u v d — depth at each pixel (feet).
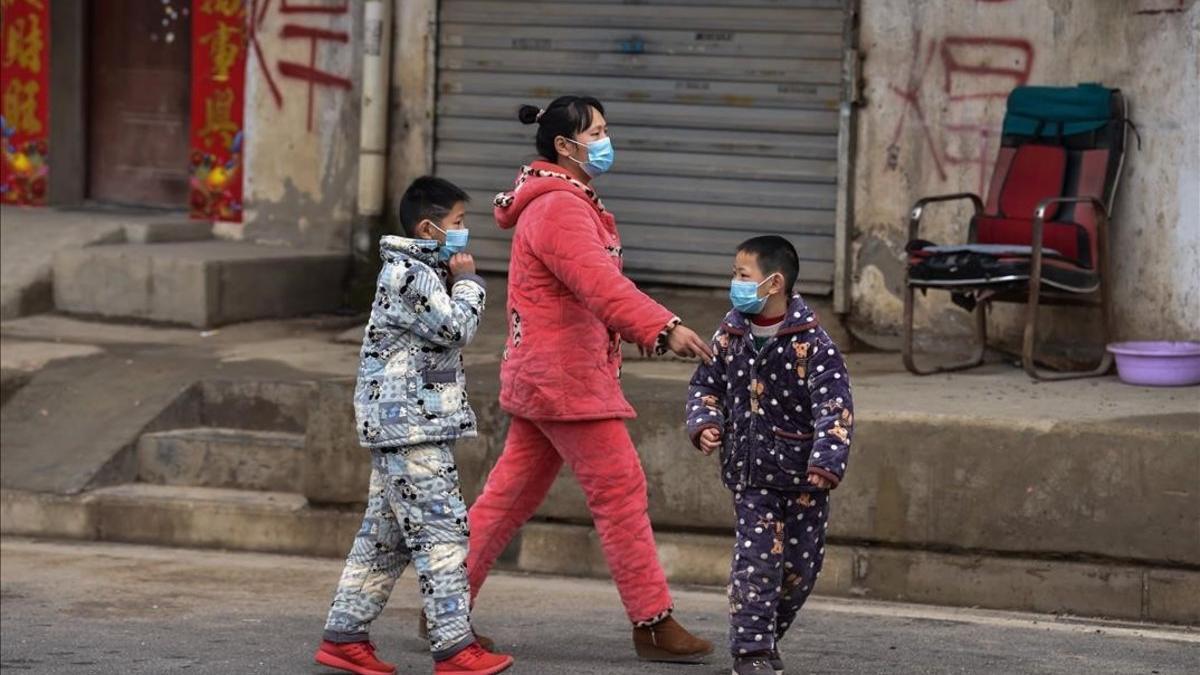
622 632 35.22
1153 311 47.88
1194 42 46.80
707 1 54.19
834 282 53.16
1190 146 47.01
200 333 56.85
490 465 41.45
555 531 40.98
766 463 29.04
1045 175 47.93
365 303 61.52
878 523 38.60
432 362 30.32
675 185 54.95
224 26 63.77
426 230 30.45
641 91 55.26
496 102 57.47
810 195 53.42
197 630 35.58
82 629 35.68
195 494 45.29
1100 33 48.73
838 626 35.83
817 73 53.01
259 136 63.41
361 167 59.52
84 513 44.91
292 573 41.34
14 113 68.54
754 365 29.09
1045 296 47.01
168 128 68.44
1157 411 39.11
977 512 37.88
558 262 30.68
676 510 40.16
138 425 47.39
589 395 31.35
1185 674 31.81
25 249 60.39
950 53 51.21
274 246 62.90
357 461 42.73
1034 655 33.27
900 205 52.26
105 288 58.59
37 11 67.97
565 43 56.24
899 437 38.32
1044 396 41.86
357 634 31.24
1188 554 36.42
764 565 29.09
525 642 34.19
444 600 30.32
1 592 39.27
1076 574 37.22
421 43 58.70
